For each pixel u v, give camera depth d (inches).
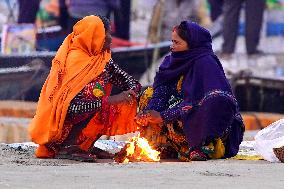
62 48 561.9
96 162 536.1
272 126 568.4
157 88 589.3
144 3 1305.4
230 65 1283.2
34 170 413.1
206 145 565.0
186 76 576.7
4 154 575.8
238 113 587.5
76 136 547.8
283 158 534.9
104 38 558.6
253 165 478.9
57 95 542.0
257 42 1279.5
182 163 495.8
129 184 339.0
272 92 1280.8
